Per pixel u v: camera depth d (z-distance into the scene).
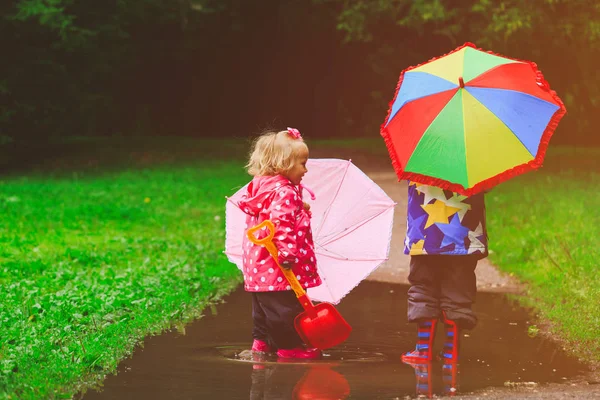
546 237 11.18
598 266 8.80
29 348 5.52
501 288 8.92
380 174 23.52
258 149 5.76
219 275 9.30
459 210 5.64
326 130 43.06
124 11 31.84
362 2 30.09
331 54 42.69
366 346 6.18
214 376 5.21
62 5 26.80
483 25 28.55
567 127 35.72
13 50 26.92
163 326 6.79
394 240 12.34
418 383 5.08
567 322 6.77
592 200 15.82
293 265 5.61
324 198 6.26
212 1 39.84
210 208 16.45
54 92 28.36
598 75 31.16
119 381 5.06
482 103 5.49
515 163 5.41
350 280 6.16
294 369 5.41
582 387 5.01
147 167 26.66
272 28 42.69
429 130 5.50
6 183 21.56
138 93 43.00
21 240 11.43
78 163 27.86
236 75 44.41
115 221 14.12
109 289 7.96
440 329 6.85
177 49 41.69
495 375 5.31
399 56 35.06
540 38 28.23
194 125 44.47
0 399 4.46
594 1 27.42
